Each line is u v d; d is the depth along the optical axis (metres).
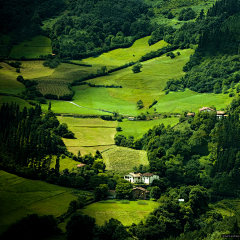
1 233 154.25
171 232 177.62
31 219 158.75
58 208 180.62
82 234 156.50
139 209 188.75
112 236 158.75
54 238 156.75
